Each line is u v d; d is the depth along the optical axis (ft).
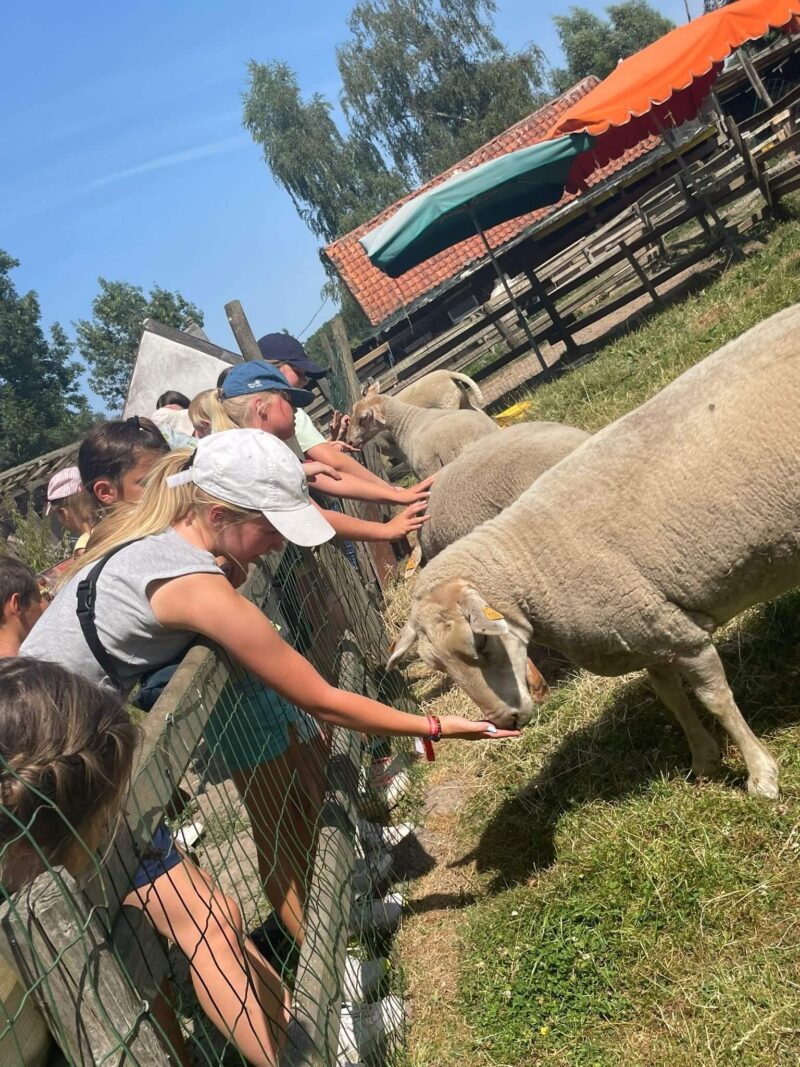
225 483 8.08
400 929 11.24
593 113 37.81
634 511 10.74
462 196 38.75
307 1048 7.41
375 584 22.93
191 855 8.32
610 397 29.43
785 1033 7.80
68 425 146.51
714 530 10.47
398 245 39.42
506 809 12.48
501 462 15.48
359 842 11.60
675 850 9.97
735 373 10.53
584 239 65.21
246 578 9.12
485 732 9.45
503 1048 8.93
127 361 169.07
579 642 11.51
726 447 10.33
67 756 5.32
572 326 45.60
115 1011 5.06
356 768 12.48
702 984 8.56
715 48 37.93
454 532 16.39
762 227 44.16
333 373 35.99
